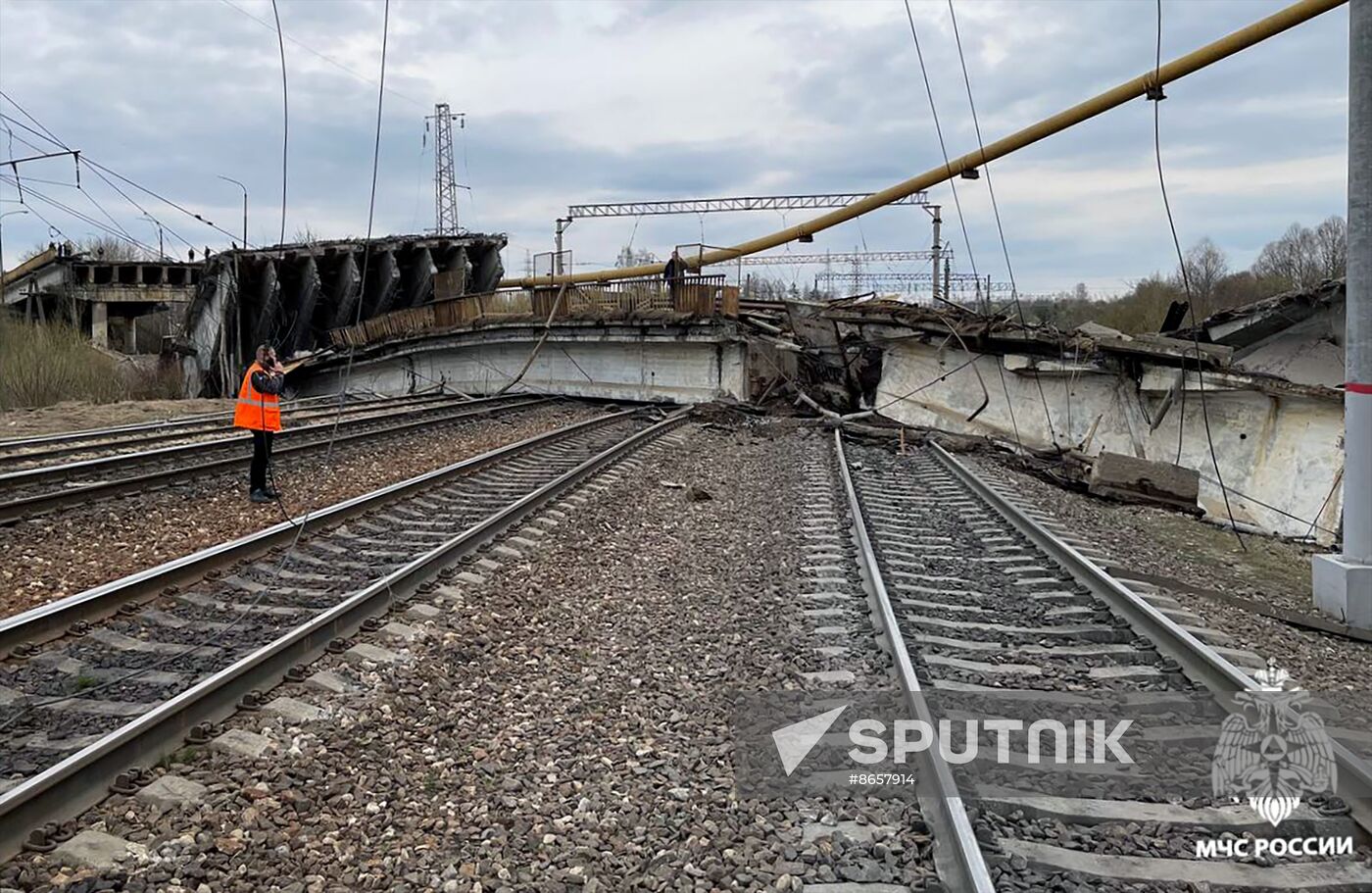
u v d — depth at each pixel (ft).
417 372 118.62
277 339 133.18
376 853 13.44
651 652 22.16
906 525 36.22
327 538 31.63
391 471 48.14
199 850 13.16
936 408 77.30
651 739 17.24
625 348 94.48
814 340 85.05
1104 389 67.72
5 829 12.64
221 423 65.57
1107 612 24.25
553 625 24.07
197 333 131.54
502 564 28.86
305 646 20.03
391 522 34.50
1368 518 28.02
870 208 84.94
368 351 122.42
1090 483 55.21
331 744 16.52
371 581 25.70
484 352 110.01
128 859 12.83
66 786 13.71
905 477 50.67
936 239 149.79
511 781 15.57
